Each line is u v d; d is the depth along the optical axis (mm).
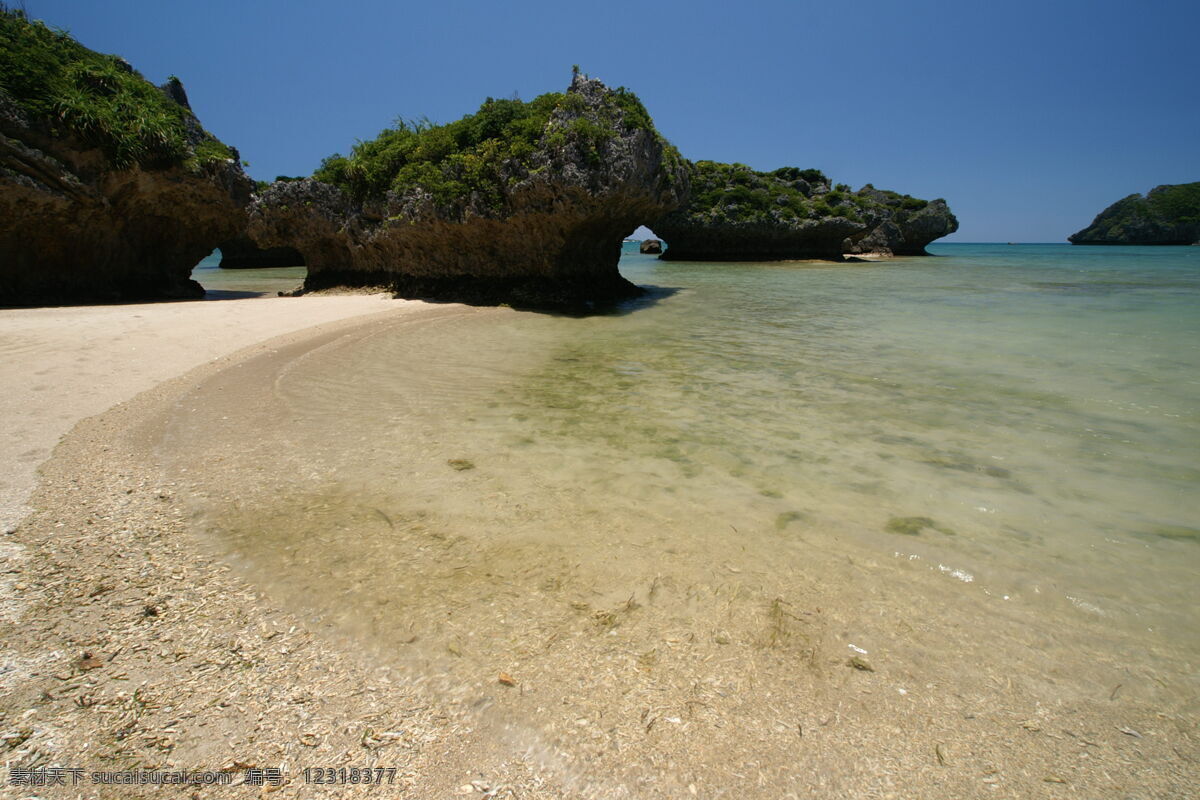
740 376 9148
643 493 5031
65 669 2957
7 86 15320
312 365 9766
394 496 4953
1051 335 12062
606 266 20375
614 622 3357
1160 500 4883
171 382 8492
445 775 2389
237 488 5082
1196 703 2812
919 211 55844
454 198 17203
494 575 3812
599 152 15594
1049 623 3396
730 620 3385
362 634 3244
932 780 2379
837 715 2711
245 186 20938
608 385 8672
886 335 12492
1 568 3811
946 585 3758
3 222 15781
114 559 3967
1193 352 10211
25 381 7902
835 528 4457
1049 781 2379
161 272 20859
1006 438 6324
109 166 16938
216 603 3512
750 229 47094
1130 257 52625
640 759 2467
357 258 21406
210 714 2691
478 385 8664
